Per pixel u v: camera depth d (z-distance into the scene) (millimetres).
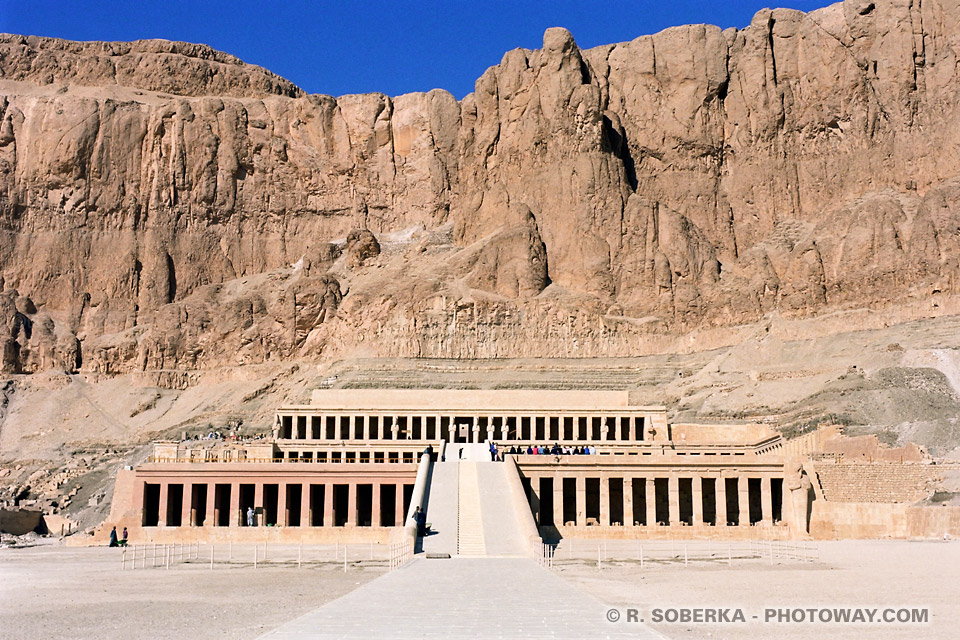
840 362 175750
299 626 43469
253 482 116125
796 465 109188
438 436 148125
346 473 115812
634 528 106125
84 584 66625
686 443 138500
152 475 116625
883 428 140000
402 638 40719
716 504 109625
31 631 45812
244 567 78688
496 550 84188
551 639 40656
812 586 62250
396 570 68312
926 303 190125
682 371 198625
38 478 184500
